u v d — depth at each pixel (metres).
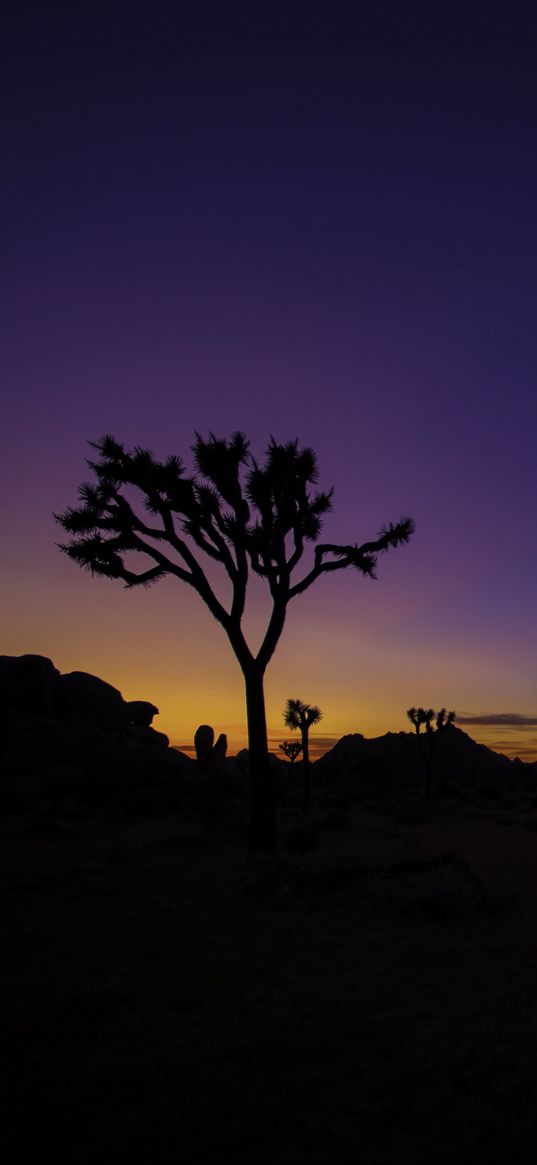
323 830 21.53
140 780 40.91
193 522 15.71
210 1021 5.65
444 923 9.02
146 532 16.00
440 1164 3.60
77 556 15.81
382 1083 4.47
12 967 7.32
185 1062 4.84
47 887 12.02
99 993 6.37
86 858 15.61
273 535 15.77
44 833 20.58
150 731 58.28
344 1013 5.78
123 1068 4.75
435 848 16.42
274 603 15.91
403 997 6.21
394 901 9.74
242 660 15.48
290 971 7.06
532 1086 4.39
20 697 48.75
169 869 13.75
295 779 64.75
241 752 78.75
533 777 73.06
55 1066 4.84
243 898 10.77
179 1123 4.00
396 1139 3.84
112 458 16.02
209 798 24.88
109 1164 3.60
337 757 76.50
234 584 15.77
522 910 9.75
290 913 9.74
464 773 78.38
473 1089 4.40
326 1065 4.77
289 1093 4.38
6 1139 3.86
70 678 53.41
